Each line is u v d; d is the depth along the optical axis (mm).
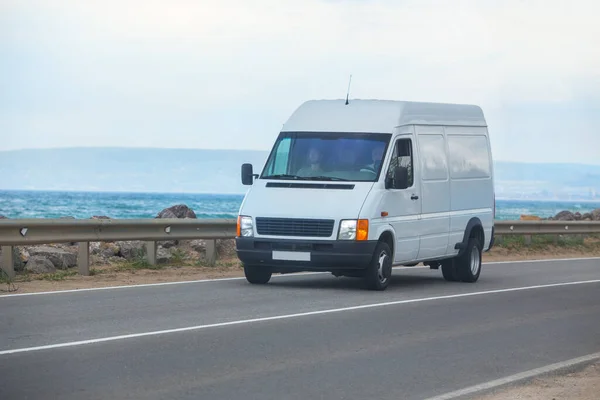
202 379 10609
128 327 14023
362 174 20094
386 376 11211
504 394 10594
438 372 11602
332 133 20703
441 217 22188
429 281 23453
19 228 20250
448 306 17953
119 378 10492
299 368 11461
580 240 41438
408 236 20906
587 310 17969
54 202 163000
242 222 20078
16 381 10219
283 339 13445
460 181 23094
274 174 20609
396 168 19906
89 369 10922
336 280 22469
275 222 19781
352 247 19359
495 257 34219
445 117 22766
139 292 18656
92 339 12898
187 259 25984
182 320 14875
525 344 13898
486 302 18828
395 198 20359
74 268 23500
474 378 11328
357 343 13375
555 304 18812
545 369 12016
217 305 16828
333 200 19656
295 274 24047
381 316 16156
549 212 182250
